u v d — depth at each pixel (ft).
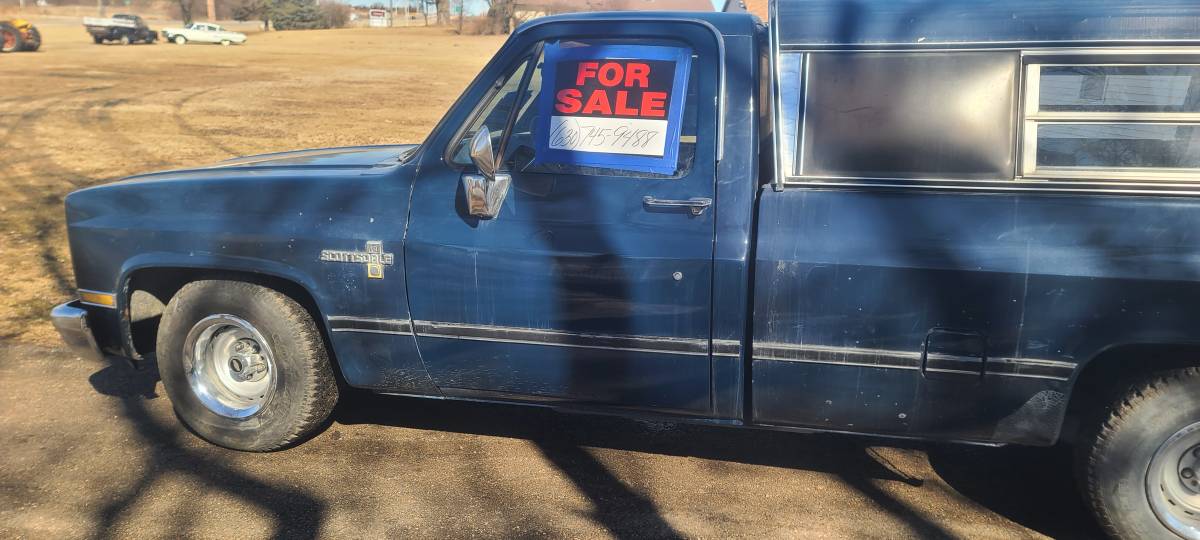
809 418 10.75
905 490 11.89
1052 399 9.84
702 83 10.42
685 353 10.65
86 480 11.98
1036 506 11.51
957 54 9.75
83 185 34.14
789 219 10.08
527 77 11.07
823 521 11.10
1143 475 9.89
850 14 10.05
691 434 13.55
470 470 12.34
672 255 10.31
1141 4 9.46
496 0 118.93
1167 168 9.40
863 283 9.89
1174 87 9.36
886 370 10.12
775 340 10.30
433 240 11.05
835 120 10.04
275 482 11.95
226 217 11.93
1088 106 9.55
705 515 11.21
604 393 11.18
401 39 205.67
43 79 86.12
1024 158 9.64
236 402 12.85
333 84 89.15
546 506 11.38
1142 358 10.01
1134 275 9.28
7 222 27.48
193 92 77.10
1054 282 9.46
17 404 14.46
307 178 11.76
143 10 350.64
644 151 10.48
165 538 10.60
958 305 9.74
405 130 55.16
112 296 12.79
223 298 12.21
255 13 299.38
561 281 10.71
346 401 14.71
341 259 11.44
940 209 9.76
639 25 10.67
